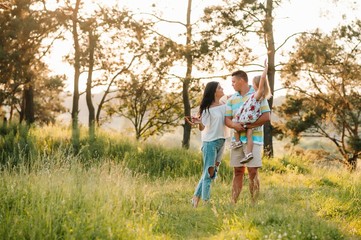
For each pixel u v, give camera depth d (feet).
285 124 122.21
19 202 21.81
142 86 111.55
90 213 20.66
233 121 26.81
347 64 89.76
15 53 83.82
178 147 58.85
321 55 86.22
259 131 26.81
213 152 27.45
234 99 27.32
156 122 122.93
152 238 19.69
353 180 37.63
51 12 87.20
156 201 27.68
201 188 27.68
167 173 51.83
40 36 89.10
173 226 23.20
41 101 153.38
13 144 53.72
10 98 113.50
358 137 116.88
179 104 123.65
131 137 61.72
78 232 18.71
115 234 19.19
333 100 115.85
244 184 39.91
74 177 26.81
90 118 100.27
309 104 123.24
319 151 123.34
